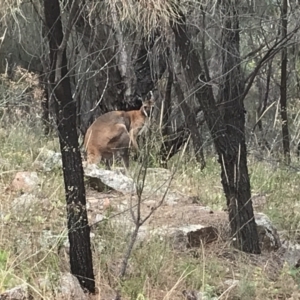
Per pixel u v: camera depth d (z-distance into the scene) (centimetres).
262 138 997
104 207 568
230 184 513
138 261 439
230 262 494
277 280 469
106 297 396
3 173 604
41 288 375
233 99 507
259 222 546
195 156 806
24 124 835
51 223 472
